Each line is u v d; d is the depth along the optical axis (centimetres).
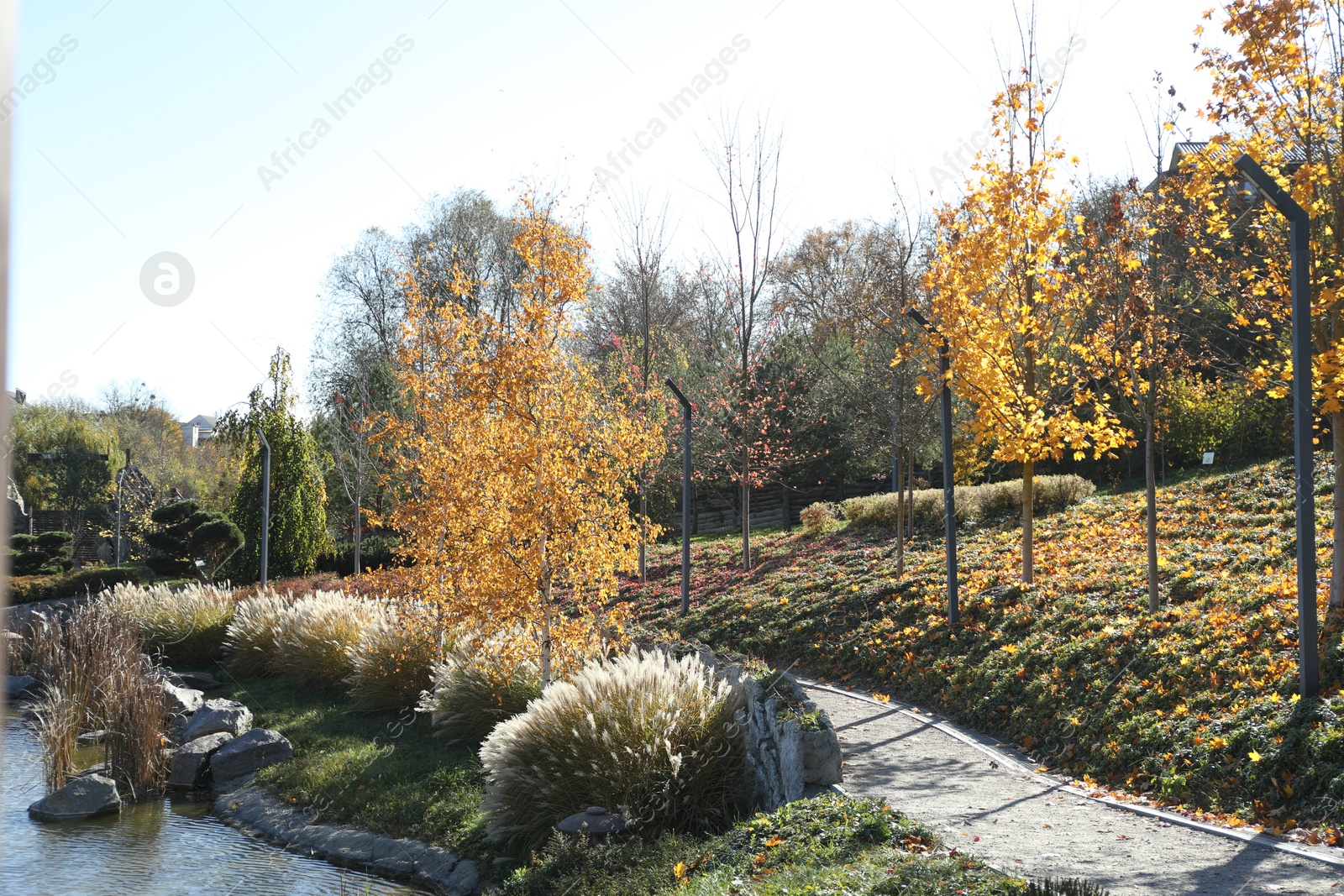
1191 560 1394
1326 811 718
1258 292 1162
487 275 3684
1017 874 616
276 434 3084
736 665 1162
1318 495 1590
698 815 943
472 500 1341
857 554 2188
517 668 1355
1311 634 864
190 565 2998
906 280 2034
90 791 1278
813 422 2891
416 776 1229
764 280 2350
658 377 2664
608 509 1305
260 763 1409
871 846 682
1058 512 2112
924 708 1334
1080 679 1122
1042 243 1389
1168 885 603
